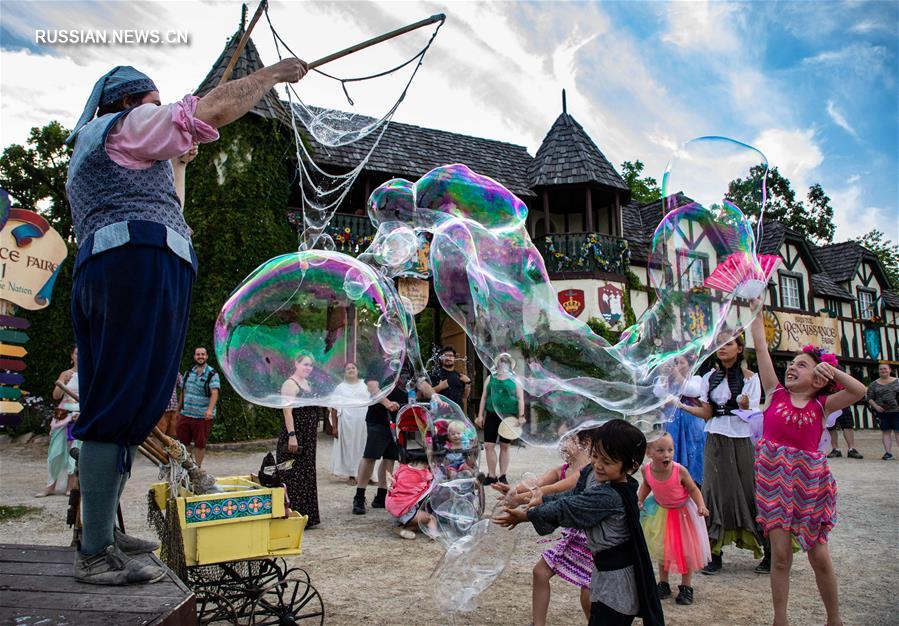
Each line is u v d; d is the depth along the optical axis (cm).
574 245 1485
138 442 171
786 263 2077
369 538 473
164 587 168
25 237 765
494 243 364
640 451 224
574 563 273
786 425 305
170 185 179
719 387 417
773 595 298
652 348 336
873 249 3881
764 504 304
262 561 300
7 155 1820
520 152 1731
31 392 1210
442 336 1593
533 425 340
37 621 142
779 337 1981
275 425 1119
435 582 265
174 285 169
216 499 259
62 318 1233
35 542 452
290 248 1230
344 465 717
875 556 438
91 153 167
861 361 2220
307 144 1294
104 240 160
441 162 1493
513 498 233
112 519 175
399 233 411
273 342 277
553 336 348
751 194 325
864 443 1478
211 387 712
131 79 182
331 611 322
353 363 292
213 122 173
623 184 1582
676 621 317
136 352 161
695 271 329
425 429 397
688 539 346
